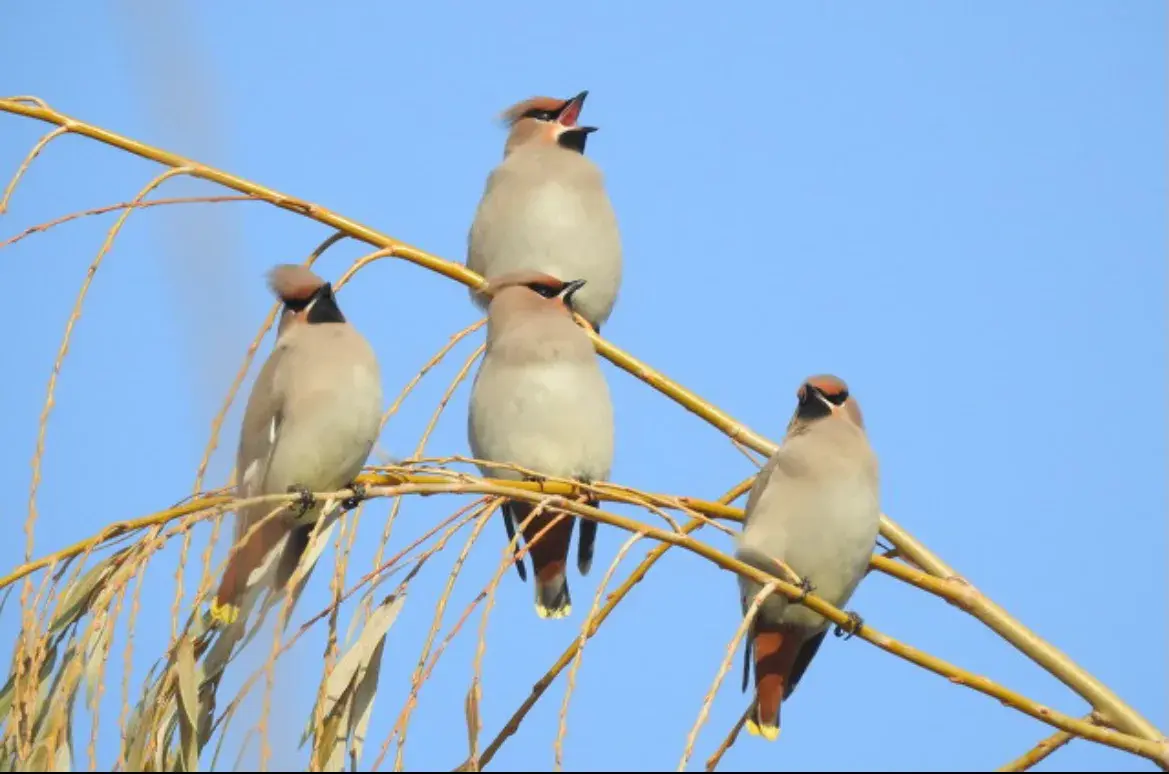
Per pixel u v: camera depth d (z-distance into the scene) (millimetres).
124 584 7652
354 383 10930
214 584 8109
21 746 7445
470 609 7445
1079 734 8969
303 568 8031
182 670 7738
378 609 8203
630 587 9344
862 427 11883
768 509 11258
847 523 11086
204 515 7949
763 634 11219
